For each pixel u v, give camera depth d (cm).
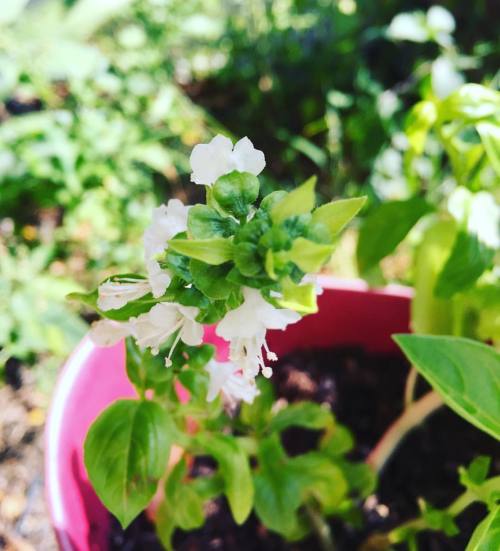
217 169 6
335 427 12
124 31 25
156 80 25
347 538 13
